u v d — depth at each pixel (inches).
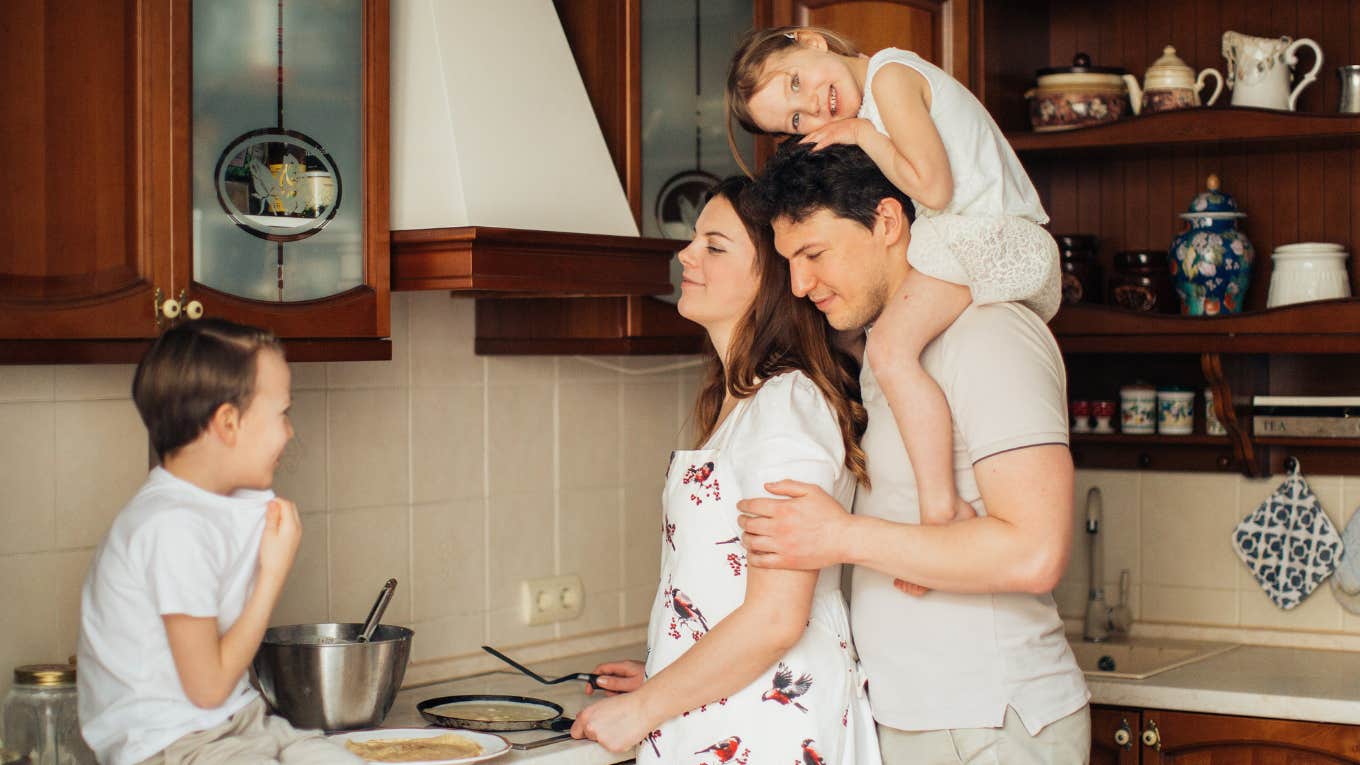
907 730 72.5
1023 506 65.9
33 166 66.4
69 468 76.4
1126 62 125.3
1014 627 70.9
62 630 76.3
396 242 83.1
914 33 112.0
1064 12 127.6
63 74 67.5
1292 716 97.7
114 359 70.0
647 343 101.0
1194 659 111.3
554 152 90.3
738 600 72.6
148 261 70.4
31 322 65.7
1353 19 116.5
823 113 77.7
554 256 86.4
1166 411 118.9
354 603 95.2
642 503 117.2
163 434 67.4
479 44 88.6
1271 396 116.8
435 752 74.9
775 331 75.4
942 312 70.6
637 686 85.3
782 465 69.9
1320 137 108.1
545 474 108.7
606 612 114.0
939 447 69.2
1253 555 118.9
